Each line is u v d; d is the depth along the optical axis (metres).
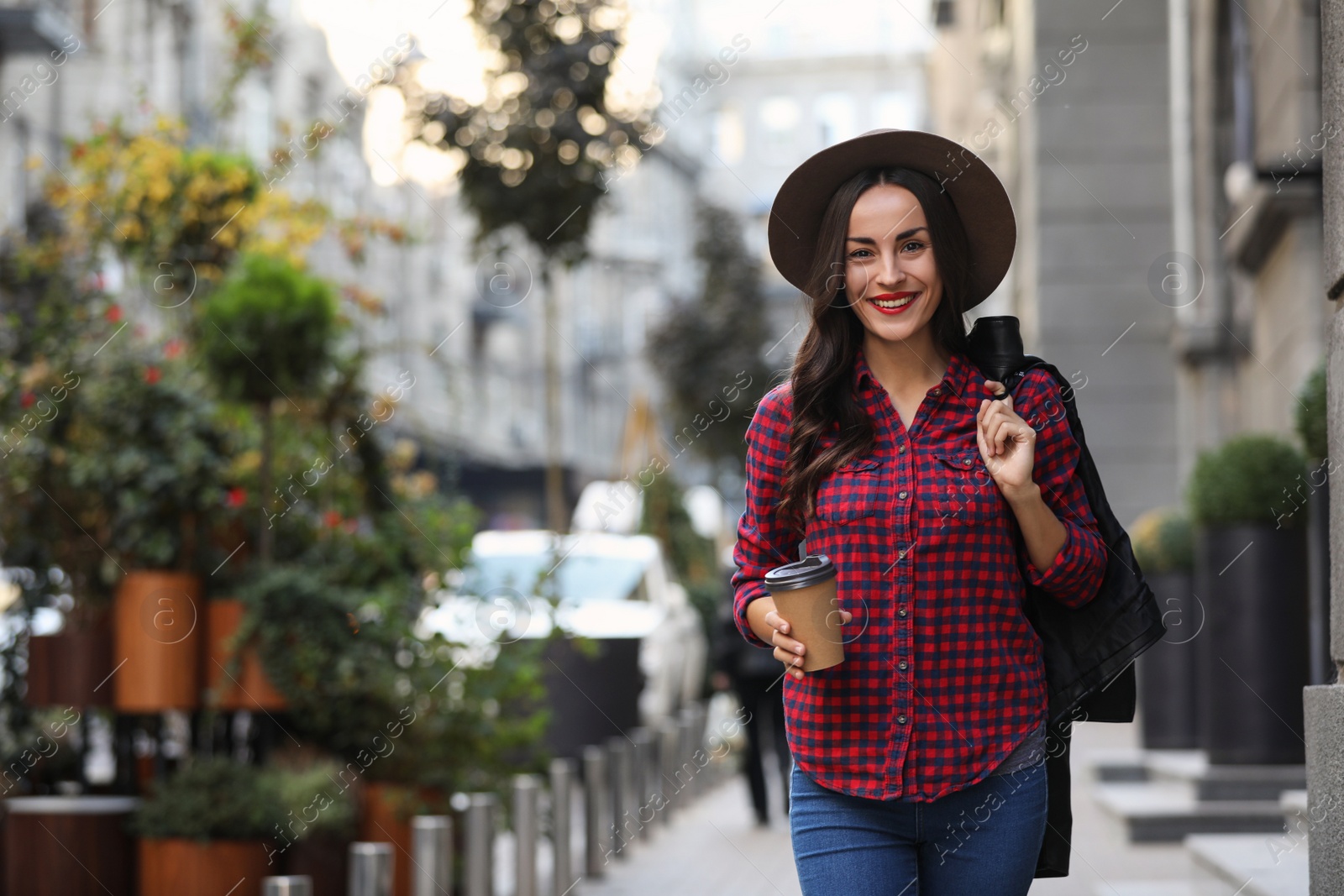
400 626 6.86
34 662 6.64
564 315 39.03
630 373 40.22
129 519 6.87
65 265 7.92
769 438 2.92
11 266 7.70
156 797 6.37
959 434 2.79
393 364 23.58
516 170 9.59
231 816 6.20
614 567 13.02
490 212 9.66
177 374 7.34
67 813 6.25
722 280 25.81
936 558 2.70
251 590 6.65
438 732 6.92
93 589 6.95
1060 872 2.85
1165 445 14.72
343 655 6.65
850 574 2.74
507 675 7.12
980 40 20.78
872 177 2.84
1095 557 2.72
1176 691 9.80
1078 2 14.94
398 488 7.69
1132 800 8.24
